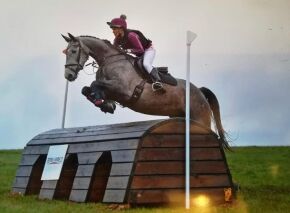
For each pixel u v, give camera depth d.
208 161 7.95
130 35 8.88
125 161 7.53
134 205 7.42
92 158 8.22
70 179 9.03
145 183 7.44
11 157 18.84
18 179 9.99
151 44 9.07
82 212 6.88
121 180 7.45
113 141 8.00
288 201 8.37
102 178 8.48
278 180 12.50
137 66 8.83
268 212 7.03
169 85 9.04
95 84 8.49
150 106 8.96
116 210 7.14
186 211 7.02
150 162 7.53
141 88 8.76
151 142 7.60
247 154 18.08
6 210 7.00
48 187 8.98
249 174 13.62
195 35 7.80
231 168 14.78
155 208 7.40
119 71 8.70
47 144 9.66
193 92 9.41
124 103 8.87
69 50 8.86
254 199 8.69
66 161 9.02
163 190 7.54
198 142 7.94
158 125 7.68
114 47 8.91
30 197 9.15
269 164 15.44
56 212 6.88
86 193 8.00
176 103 9.12
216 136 8.05
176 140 7.76
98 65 8.99
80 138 8.88
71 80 8.91
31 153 9.97
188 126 7.62
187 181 7.45
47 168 9.16
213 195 7.88
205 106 9.55
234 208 7.47
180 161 7.72
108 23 8.95
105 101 8.59
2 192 10.10
